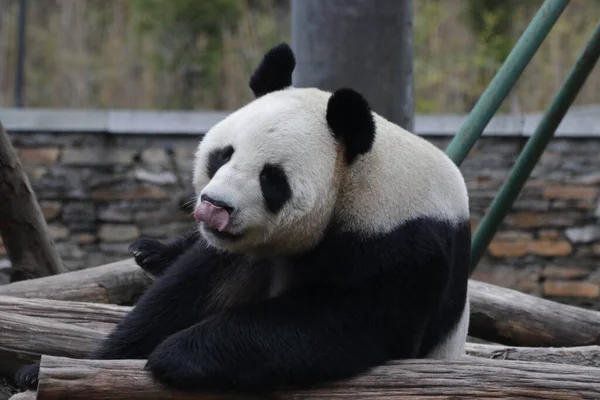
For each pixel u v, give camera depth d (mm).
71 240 16641
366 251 6539
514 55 9188
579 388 5980
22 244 10359
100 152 16703
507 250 16703
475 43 25344
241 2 26328
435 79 24188
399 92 10883
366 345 6375
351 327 6379
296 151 6543
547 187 16641
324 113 6836
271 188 6496
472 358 6914
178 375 6082
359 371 6305
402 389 6145
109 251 16688
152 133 16672
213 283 7527
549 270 16641
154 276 9242
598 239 16547
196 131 16703
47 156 16609
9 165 9883
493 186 16484
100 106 25922
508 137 16453
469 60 24188
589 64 9102
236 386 6234
